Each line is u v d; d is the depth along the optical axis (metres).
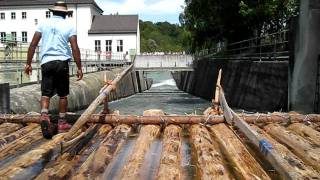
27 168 5.90
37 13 66.00
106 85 9.09
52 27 7.45
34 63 26.05
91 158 6.14
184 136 8.11
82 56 50.75
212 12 34.72
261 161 6.39
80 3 65.38
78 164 6.09
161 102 37.03
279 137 8.02
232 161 6.21
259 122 9.19
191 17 38.56
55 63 7.37
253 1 31.59
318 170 5.88
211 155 6.29
